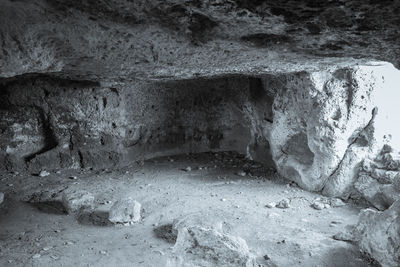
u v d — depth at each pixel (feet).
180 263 8.55
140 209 14.20
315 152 15.49
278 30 7.40
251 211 14.32
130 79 15.46
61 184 17.16
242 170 19.27
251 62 10.78
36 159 18.53
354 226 12.47
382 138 14.87
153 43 8.53
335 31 7.13
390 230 10.03
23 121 18.30
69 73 13.29
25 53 7.82
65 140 19.04
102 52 8.96
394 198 13.15
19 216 13.89
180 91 21.03
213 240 8.75
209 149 22.77
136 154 20.68
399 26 6.50
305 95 15.48
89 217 13.94
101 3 6.69
